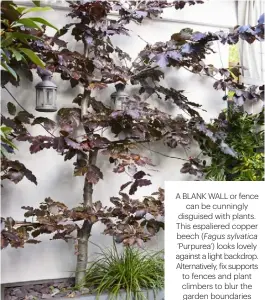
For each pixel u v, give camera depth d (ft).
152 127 8.85
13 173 7.75
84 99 8.64
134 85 9.92
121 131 8.26
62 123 8.14
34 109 9.04
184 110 10.02
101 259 9.02
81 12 8.21
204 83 10.66
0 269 8.81
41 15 9.02
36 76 9.06
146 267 8.49
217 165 10.15
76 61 8.23
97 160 9.58
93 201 9.52
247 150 10.32
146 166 10.09
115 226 7.90
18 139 7.63
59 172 9.27
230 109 10.57
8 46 6.98
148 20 10.00
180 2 9.21
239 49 11.05
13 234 7.20
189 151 10.55
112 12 9.53
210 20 10.58
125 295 7.92
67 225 7.77
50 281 9.18
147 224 8.33
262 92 10.07
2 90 8.79
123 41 9.78
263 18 8.57
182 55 8.66
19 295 8.36
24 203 9.00
